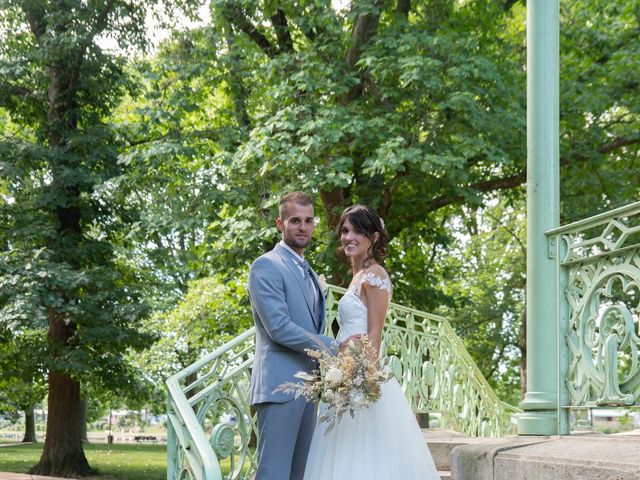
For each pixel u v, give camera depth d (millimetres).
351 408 3693
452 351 7820
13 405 23938
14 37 16172
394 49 11727
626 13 13531
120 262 18031
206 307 19906
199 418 4559
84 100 16609
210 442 4410
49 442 16703
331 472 3891
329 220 12977
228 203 12547
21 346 15711
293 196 4105
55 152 15148
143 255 19641
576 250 4348
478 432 8312
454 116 11602
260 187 12203
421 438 4102
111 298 15016
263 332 3975
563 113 13070
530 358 4359
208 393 4602
